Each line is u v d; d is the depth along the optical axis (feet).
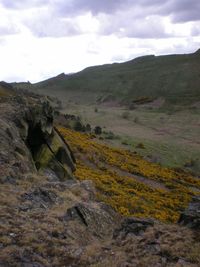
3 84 158.30
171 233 60.49
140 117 406.62
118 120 380.99
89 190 83.46
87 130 278.26
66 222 64.75
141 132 318.65
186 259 53.42
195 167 226.79
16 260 50.19
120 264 53.26
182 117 406.21
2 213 61.46
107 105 630.33
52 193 74.08
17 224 59.57
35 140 105.19
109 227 70.18
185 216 65.41
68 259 54.19
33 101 121.80
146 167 192.34
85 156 173.27
